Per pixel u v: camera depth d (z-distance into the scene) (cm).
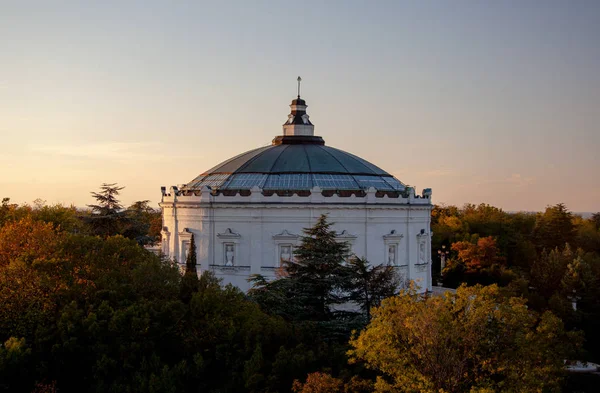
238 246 9506
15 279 6109
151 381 5188
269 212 9400
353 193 9631
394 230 9625
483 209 19512
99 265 6731
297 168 10038
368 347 4953
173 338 5900
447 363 4669
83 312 5897
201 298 6088
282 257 9350
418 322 4778
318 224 7125
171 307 5950
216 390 5312
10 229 7106
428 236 10300
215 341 5797
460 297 4988
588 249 15712
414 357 4844
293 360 5331
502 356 4722
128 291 6266
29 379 5481
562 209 15638
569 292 10762
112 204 10269
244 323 5909
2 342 5844
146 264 6625
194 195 9856
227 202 9494
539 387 4562
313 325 6109
